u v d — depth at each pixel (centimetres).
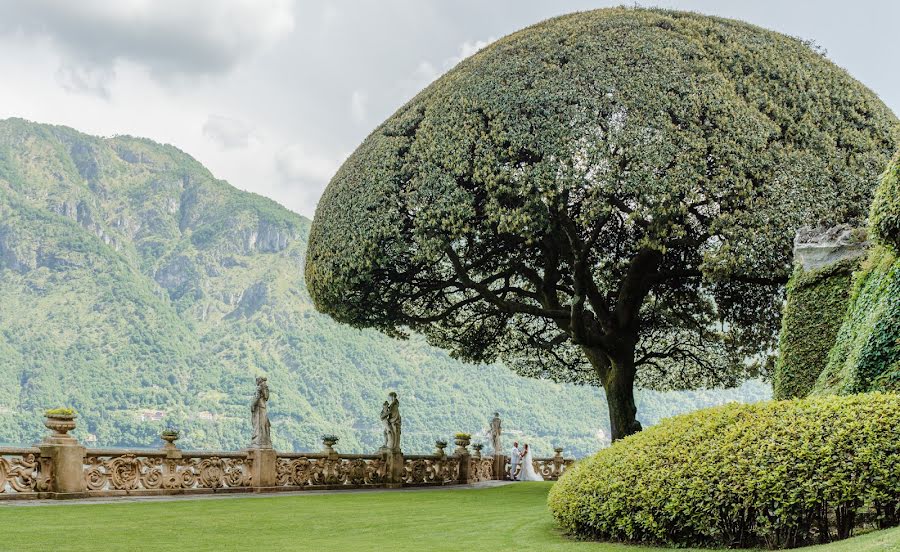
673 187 1648
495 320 2464
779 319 2200
